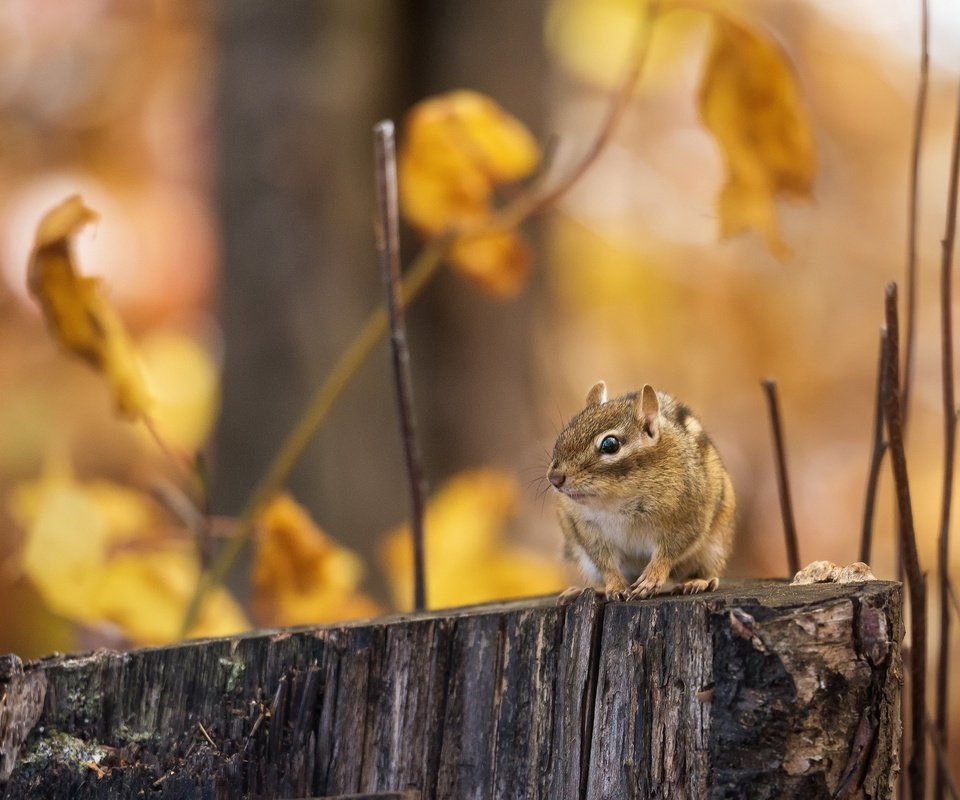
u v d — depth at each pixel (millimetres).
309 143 12812
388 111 13492
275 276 12875
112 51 21656
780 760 5016
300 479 12820
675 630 5266
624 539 7168
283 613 8422
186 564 8852
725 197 7855
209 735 6008
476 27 14102
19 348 20094
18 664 5988
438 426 14031
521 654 5719
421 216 8625
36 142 21281
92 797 5953
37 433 19422
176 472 18562
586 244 21391
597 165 22156
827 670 5047
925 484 18375
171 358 15102
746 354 22797
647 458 6996
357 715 5898
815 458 21438
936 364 21297
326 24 12906
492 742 5723
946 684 6645
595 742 5465
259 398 12922
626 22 15992
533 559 9453
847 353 23047
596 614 5531
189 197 20781
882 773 5145
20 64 21516
